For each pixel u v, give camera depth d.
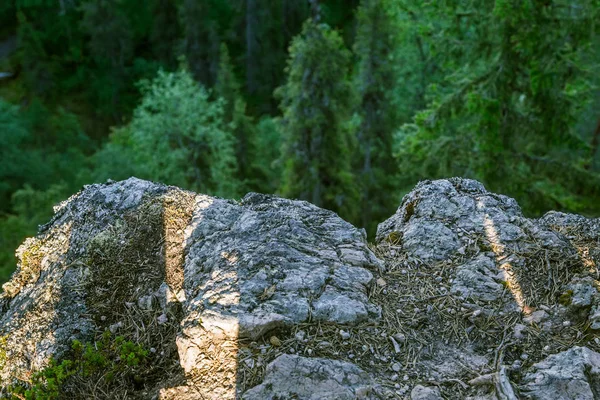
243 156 29.81
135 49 50.88
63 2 47.94
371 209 22.52
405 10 18.31
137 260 3.60
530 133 11.41
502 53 10.81
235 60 48.91
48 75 44.69
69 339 3.17
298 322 2.91
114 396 2.88
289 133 16.66
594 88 11.41
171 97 22.55
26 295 3.63
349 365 2.71
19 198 21.39
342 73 15.88
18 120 33.31
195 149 23.70
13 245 19.48
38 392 2.83
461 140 12.02
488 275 3.42
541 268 3.42
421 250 3.72
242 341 2.80
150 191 4.06
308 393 2.55
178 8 45.41
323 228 3.71
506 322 3.10
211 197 4.03
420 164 13.65
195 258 3.47
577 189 11.52
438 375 2.77
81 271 3.57
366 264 3.46
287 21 48.78
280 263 3.23
